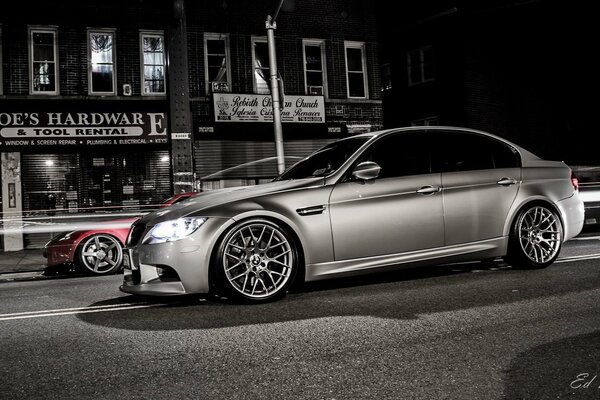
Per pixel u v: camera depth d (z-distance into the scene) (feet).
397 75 75.00
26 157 49.34
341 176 14.93
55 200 49.85
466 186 16.22
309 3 60.18
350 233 14.53
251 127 55.47
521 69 72.74
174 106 45.01
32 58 50.75
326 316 12.09
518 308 12.10
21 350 10.27
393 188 15.21
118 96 51.90
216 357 9.27
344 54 61.31
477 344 9.46
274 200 14.10
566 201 17.99
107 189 51.42
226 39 56.80
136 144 51.70
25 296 18.63
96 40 52.70
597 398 6.95
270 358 9.10
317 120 58.54
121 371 8.70
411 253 15.24
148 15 53.98
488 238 16.47
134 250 13.98
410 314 11.93
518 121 71.46
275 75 43.11
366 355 9.05
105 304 15.24
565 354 8.73
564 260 19.67
